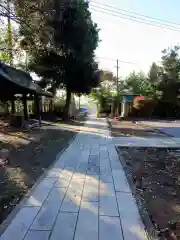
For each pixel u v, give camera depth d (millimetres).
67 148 6895
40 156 5840
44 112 18328
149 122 17125
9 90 10070
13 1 5660
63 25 12008
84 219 2738
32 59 14844
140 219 2771
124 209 3016
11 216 2779
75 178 4207
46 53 13766
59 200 3248
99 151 6566
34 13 6133
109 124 15180
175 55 22469
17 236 2389
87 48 14695
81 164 5152
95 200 3270
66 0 6934
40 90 12281
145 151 6762
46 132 10266
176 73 22062
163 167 5090
